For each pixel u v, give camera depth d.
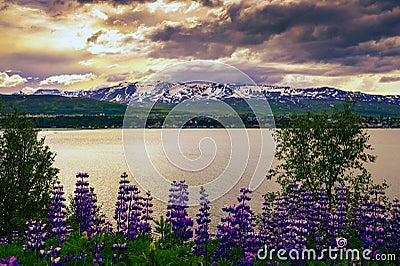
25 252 10.14
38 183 23.17
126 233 12.35
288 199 15.80
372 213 12.15
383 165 100.31
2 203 21.78
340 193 17.34
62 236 10.31
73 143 182.00
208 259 10.36
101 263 8.66
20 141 22.81
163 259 8.23
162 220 10.55
